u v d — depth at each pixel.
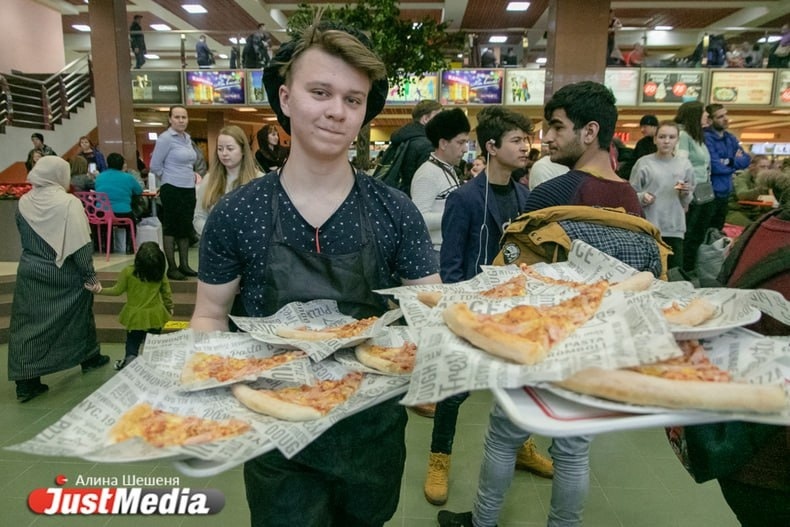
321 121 0.98
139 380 0.87
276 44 14.49
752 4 12.73
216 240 1.10
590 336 0.73
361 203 1.11
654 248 1.32
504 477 1.74
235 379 0.88
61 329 3.31
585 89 1.47
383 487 1.13
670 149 3.99
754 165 5.44
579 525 1.68
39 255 3.21
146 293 3.61
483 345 0.73
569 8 5.78
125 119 8.43
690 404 0.62
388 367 0.92
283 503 1.03
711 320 0.81
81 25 15.70
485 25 14.35
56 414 3.09
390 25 4.11
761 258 1.08
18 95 9.79
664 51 16.64
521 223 1.37
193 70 11.29
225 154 3.10
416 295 0.98
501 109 2.25
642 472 2.52
